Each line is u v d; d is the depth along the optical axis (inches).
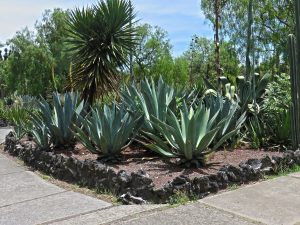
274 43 818.8
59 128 280.7
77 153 270.4
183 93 314.2
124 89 327.0
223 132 257.9
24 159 283.9
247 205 168.7
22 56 1334.9
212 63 1067.3
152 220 155.4
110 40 436.5
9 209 177.3
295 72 249.4
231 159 234.4
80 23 434.0
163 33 1434.5
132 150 271.3
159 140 226.5
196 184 181.8
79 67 438.3
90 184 207.3
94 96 429.4
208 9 919.0
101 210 170.4
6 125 599.8
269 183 198.8
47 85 1302.9
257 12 844.6
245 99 302.8
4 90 1728.6
